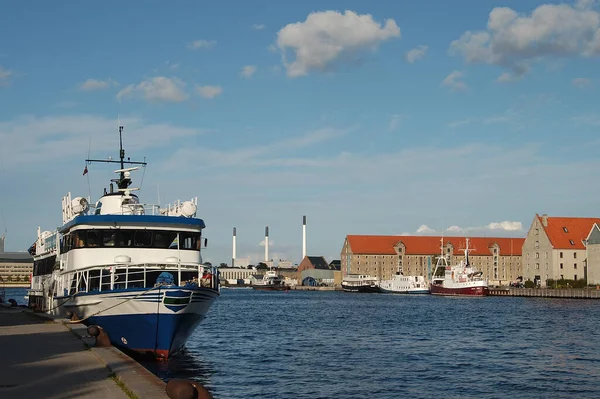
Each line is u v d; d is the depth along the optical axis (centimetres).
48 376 2241
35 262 6012
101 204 4356
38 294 5534
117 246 3947
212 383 3631
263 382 3691
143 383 2066
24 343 3066
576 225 19400
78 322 3834
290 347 5328
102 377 2225
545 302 14262
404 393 3447
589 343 5750
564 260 18775
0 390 2006
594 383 3775
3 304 7106
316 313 10238
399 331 6900
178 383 1848
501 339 6078
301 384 3644
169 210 4434
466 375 4006
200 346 5347
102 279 3862
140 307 3500
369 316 9444
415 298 17750
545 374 4062
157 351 3619
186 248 4056
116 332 3616
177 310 3488
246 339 5944
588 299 15550
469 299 16550
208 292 3722
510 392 3512
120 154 4734
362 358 4697
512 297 17412
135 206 4219
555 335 6475
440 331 6912
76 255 3969
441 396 3391
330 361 4531
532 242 19725
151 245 3991
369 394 3406
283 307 12381
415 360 4622
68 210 4538
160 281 3684
